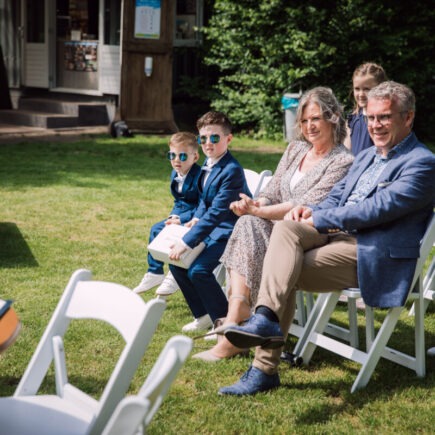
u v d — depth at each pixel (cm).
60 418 255
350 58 1509
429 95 1605
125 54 1511
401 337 500
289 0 1486
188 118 1747
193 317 526
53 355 283
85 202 903
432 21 1555
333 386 412
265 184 530
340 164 443
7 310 260
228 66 1588
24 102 1688
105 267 637
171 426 358
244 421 365
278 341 378
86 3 1683
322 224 399
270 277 386
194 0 1716
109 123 1638
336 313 548
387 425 367
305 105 448
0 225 775
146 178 1072
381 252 393
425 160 394
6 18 1775
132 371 254
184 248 463
